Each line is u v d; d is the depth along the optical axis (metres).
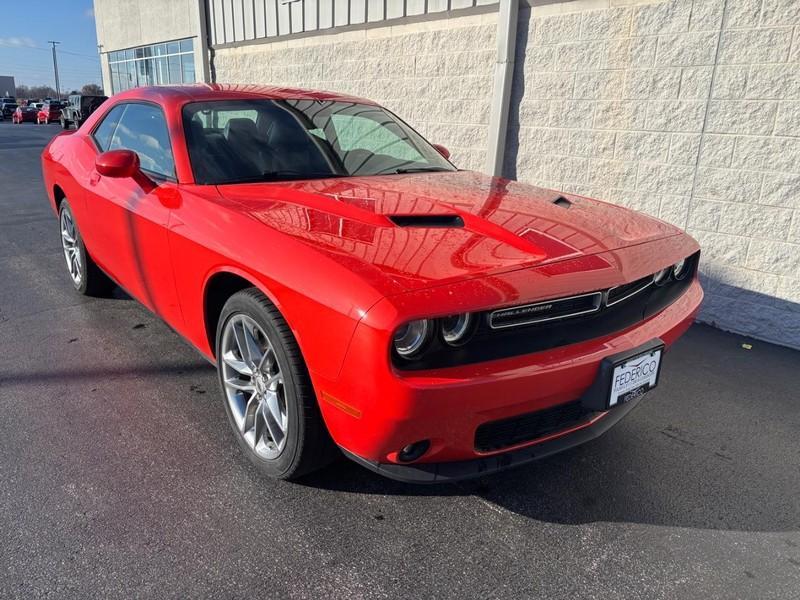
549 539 2.17
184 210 2.67
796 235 4.09
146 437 2.73
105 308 4.37
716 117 4.35
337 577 1.95
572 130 5.29
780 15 3.93
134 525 2.16
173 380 3.28
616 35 4.83
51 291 4.74
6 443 2.65
